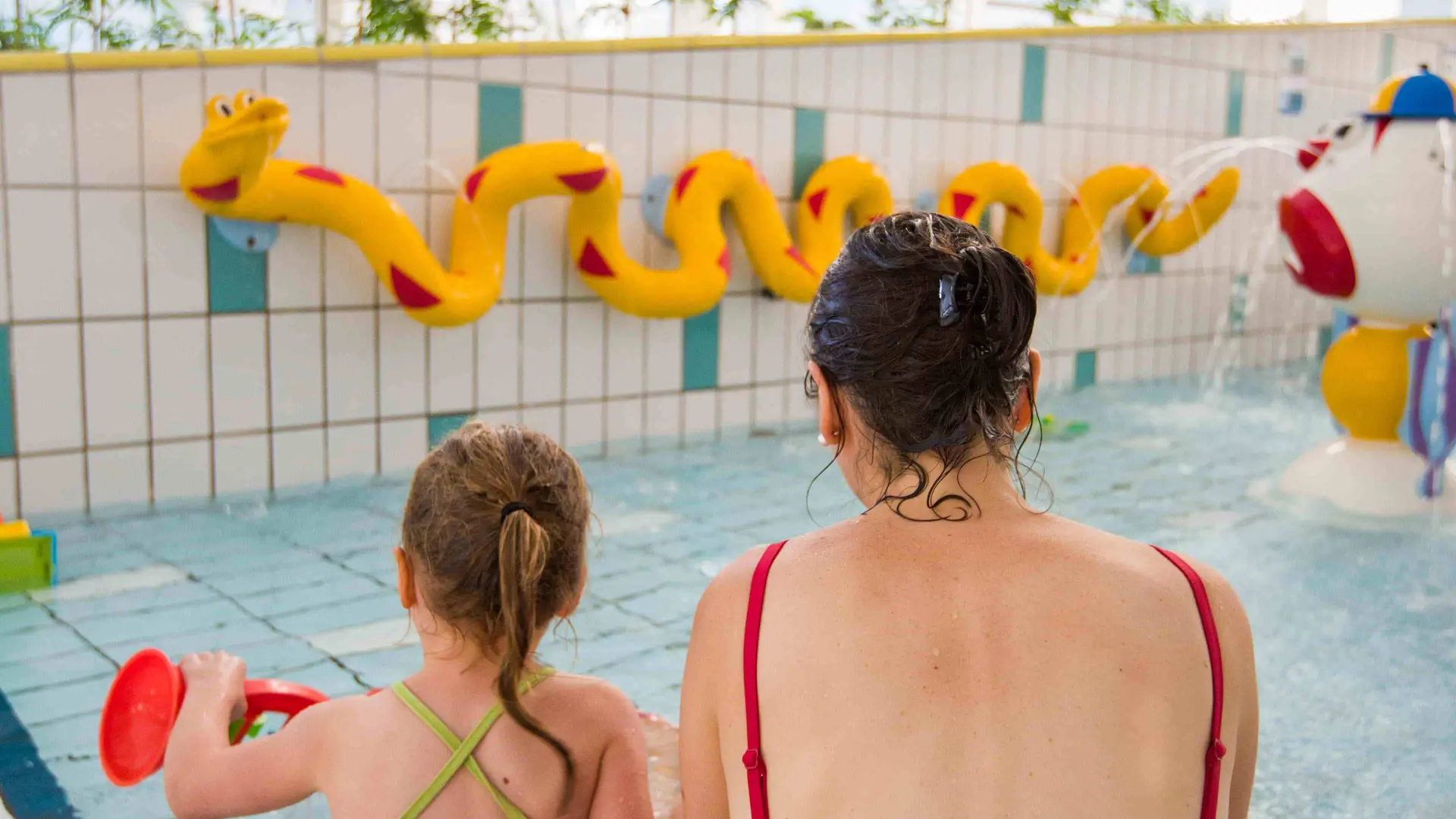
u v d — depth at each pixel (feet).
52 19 10.46
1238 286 19.75
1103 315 17.62
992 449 2.92
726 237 13.42
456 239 11.14
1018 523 2.89
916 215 2.96
